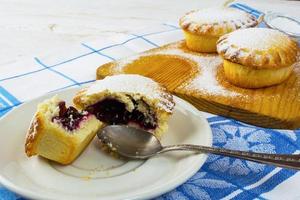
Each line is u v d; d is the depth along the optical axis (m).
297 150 0.43
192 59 0.58
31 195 0.35
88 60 0.59
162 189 0.36
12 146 0.41
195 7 0.81
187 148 0.40
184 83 0.53
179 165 0.39
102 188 0.38
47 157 0.40
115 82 0.46
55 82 0.54
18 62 0.58
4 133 0.42
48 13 0.77
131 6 0.81
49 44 0.66
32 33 0.69
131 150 0.41
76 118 0.42
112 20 0.74
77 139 0.40
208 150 0.39
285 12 0.74
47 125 0.40
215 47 0.59
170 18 0.75
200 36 0.59
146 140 0.42
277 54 0.52
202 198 0.38
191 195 0.38
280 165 0.39
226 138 0.45
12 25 0.72
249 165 0.41
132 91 0.45
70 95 0.47
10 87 0.52
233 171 0.41
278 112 0.48
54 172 0.39
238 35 0.55
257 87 0.52
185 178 0.37
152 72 0.55
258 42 0.53
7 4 0.81
